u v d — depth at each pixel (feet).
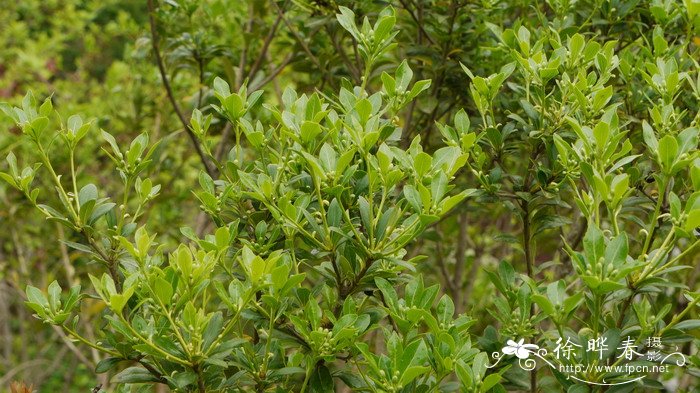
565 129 9.18
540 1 13.05
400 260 7.32
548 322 12.95
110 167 20.35
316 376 7.70
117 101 19.80
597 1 11.23
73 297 7.61
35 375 24.81
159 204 17.61
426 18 12.93
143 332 7.20
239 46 16.12
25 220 20.70
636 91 10.18
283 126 7.94
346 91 8.34
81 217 8.14
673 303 12.54
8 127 18.52
